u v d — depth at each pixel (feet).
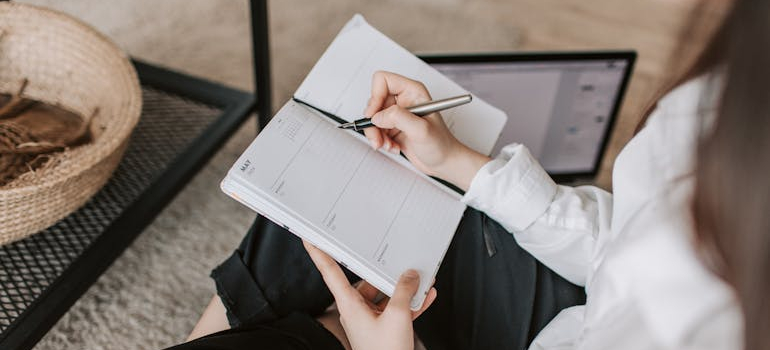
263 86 4.16
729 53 1.01
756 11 0.95
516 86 3.92
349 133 2.23
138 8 5.29
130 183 3.71
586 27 6.02
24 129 3.32
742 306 1.10
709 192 1.08
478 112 2.47
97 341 3.27
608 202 2.22
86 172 2.84
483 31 5.74
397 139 2.28
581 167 4.44
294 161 2.07
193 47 5.10
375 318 1.98
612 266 1.58
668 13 6.31
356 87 2.32
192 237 3.84
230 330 2.10
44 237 3.35
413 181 2.22
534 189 2.21
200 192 4.11
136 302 3.47
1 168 3.05
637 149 1.82
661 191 1.55
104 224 3.47
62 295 2.93
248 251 2.32
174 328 3.40
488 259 2.34
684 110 1.54
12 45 3.34
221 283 2.29
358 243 2.01
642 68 5.64
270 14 5.51
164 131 4.06
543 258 2.32
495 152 4.19
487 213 2.32
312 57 5.23
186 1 5.45
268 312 2.26
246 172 2.00
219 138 3.84
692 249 1.31
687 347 1.40
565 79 3.94
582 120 4.17
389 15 5.70
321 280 2.32
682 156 1.48
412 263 2.04
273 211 1.99
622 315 1.54
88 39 3.34
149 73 4.25
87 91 3.44
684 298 1.39
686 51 1.20
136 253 3.68
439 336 2.39
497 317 2.29
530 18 6.00
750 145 0.99
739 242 1.05
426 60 3.70
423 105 2.14
